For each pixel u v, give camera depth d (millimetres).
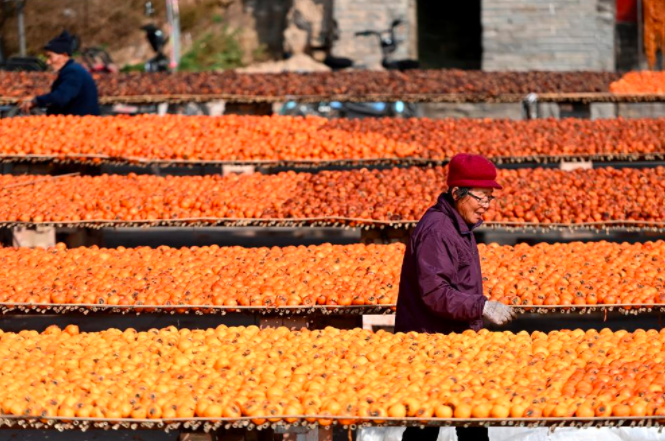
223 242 23141
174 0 41625
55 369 10602
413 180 19578
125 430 13422
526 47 42031
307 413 9406
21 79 31078
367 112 34062
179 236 23594
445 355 10680
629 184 19312
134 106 35156
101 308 13695
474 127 23625
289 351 11031
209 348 11203
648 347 10922
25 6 49562
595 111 40812
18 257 15812
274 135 22219
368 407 9406
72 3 50125
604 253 15797
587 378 10023
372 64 42688
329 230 24109
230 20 50688
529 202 18141
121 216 17953
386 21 42469
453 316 10727
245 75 32500
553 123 24062
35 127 22156
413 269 11266
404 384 9953
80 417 9555
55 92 24016
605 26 41875
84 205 18453
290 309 13594
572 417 9336
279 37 49812
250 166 21562
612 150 22234
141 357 10883
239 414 9531
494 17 42000
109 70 39688
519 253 15828
